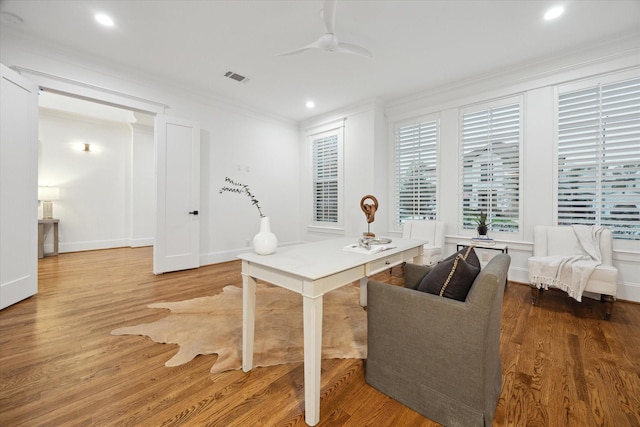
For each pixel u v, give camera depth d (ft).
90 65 10.53
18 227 8.71
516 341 6.71
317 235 17.85
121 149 20.01
